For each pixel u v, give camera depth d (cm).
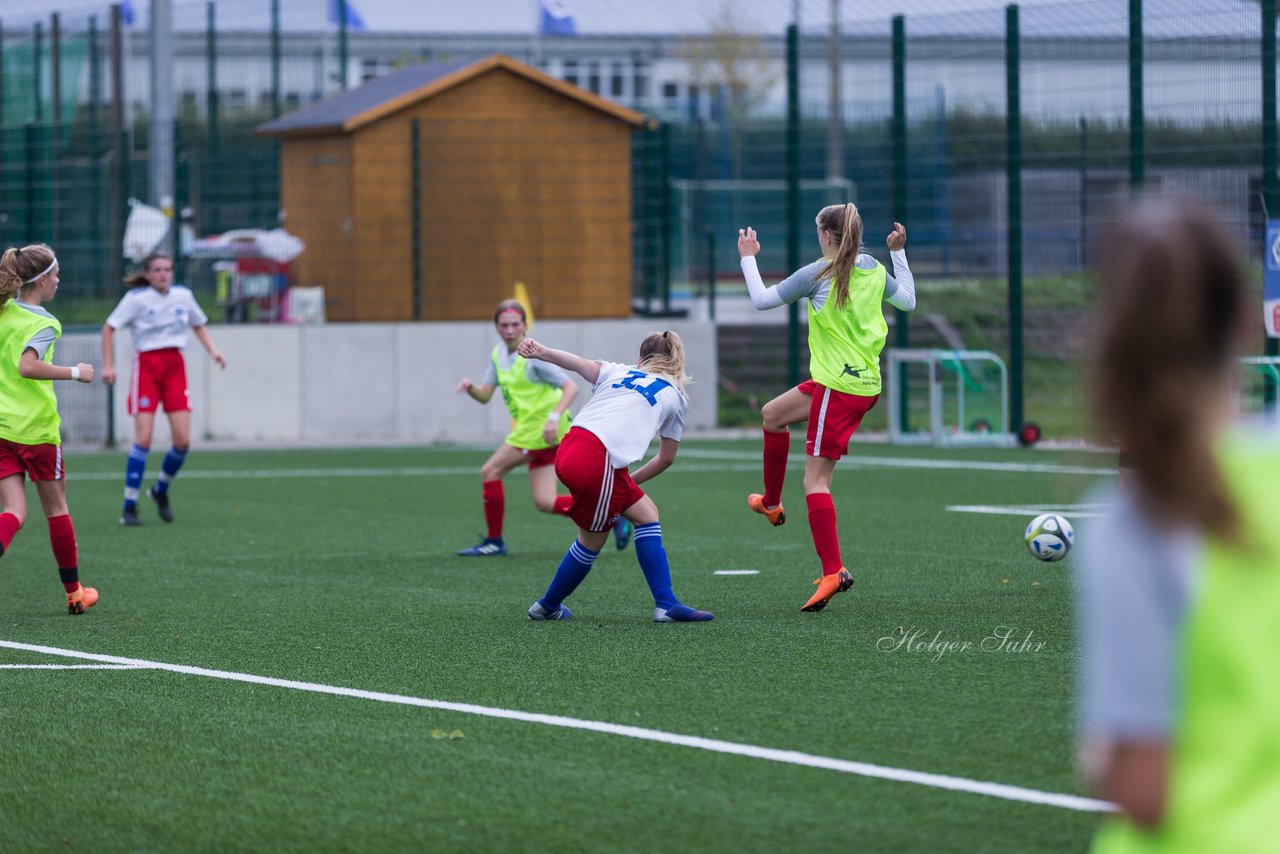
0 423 2630
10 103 9500
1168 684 674
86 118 9731
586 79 13875
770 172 11594
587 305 7219
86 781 1661
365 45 12719
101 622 2656
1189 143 5841
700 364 7094
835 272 2683
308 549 3597
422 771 1673
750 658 2259
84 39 9362
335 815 1524
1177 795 684
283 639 2477
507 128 7050
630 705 1967
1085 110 6194
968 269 7856
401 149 6988
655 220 7712
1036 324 6894
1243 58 5681
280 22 11338
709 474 5306
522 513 4300
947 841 1398
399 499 4653
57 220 7375
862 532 3762
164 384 4119
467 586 3030
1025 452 6050
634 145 7650
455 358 6869
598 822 1481
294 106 11831
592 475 2502
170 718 1944
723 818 1484
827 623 2545
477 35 12925
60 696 2077
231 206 8219
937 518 4022
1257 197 5684
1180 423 651
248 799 1583
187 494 4816
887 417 7050
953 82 6644
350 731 1859
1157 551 669
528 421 3416
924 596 2811
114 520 4191
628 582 3053
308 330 6756
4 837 1472
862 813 1488
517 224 7094
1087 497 4166
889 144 8075
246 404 6712
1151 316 655
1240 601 665
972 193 8406
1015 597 2784
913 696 1988
